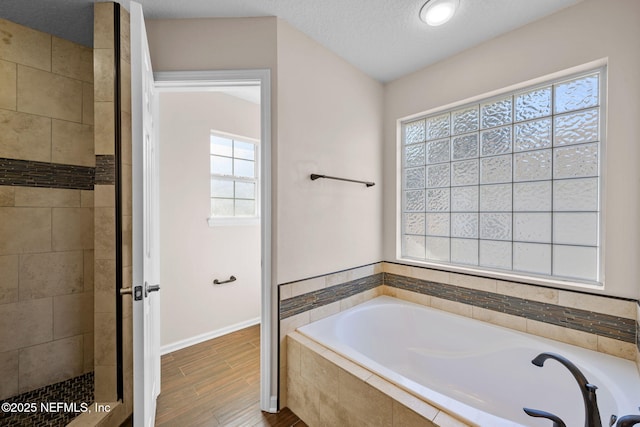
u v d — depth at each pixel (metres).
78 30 1.73
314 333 1.71
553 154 1.69
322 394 1.48
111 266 1.48
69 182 1.83
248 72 1.65
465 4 1.53
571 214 1.63
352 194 2.18
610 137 1.44
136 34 1.10
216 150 2.71
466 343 1.85
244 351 2.36
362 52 2.00
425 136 2.29
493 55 1.83
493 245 1.93
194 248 2.48
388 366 2.05
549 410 1.44
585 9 1.50
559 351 1.50
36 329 1.73
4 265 1.64
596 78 1.55
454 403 1.10
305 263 1.83
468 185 2.05
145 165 1.31
